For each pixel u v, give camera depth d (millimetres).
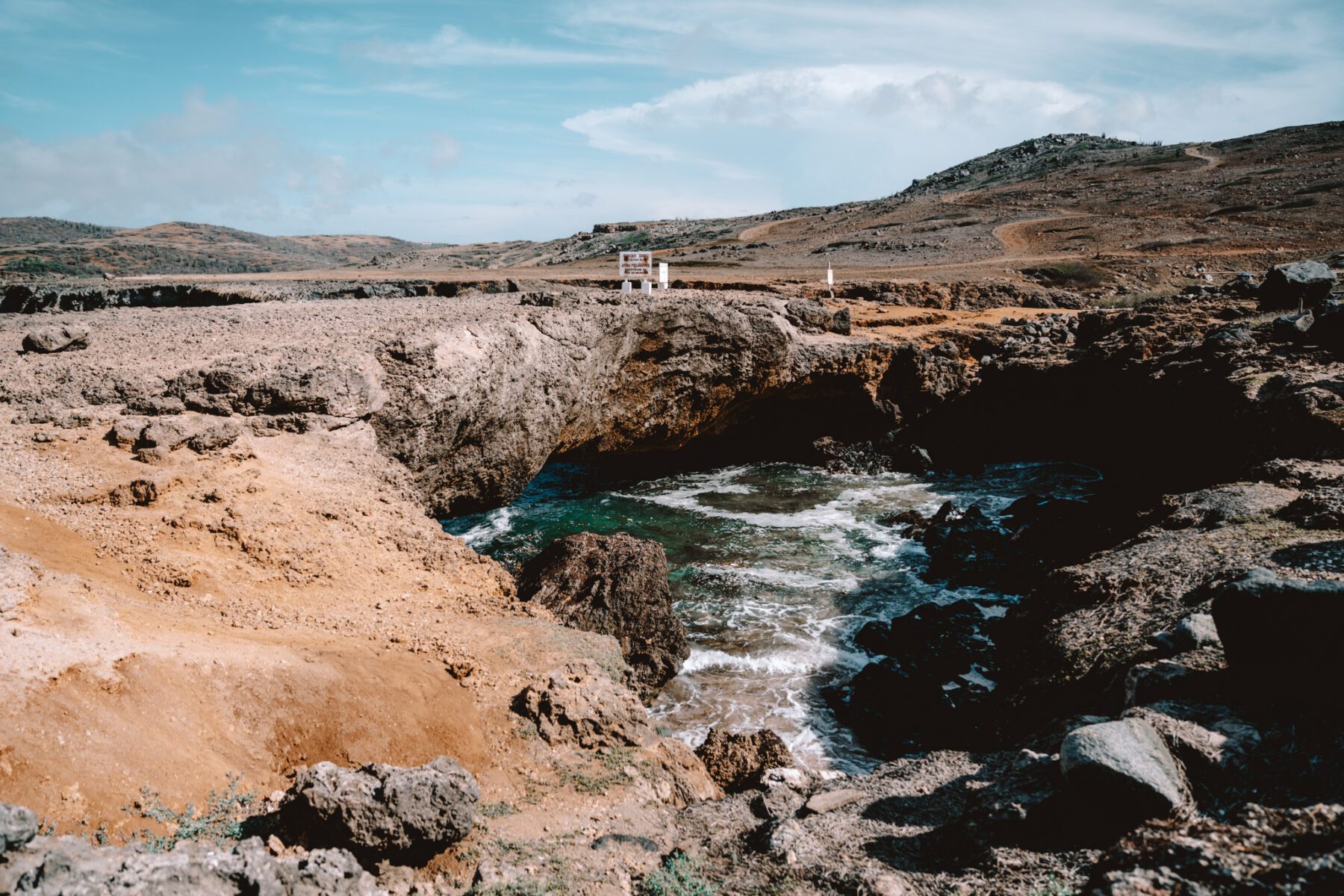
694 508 32781
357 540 14672
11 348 20906
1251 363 28312
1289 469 18891
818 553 27906
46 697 7996
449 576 14938
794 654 20766
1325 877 5035
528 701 11359
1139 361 35938
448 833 7855
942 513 30531
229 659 9703
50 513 12414
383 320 24312
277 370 18422
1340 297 39344
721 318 32875
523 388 23719
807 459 40750
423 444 20172
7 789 7164
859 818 9461
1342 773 7508
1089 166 157875
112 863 5566
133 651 9094
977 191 150125
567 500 33250
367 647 11484
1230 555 14727
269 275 72000
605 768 10828
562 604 18547
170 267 198500
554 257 155125
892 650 20562
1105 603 14734
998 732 13070
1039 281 73812
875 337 44781
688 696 18797
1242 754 8016
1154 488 28984
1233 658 9211
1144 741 7684
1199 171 134875
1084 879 6641
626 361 30219
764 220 163125
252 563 12898
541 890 7625
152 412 16609
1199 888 5398
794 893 7562
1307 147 142375
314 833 7555
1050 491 35656
